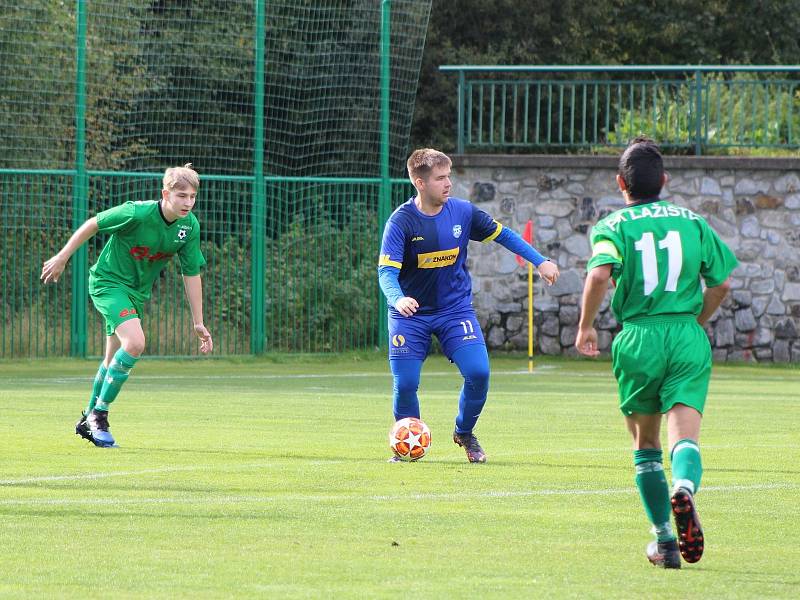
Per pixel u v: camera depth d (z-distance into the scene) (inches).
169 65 2598.4
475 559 628.4
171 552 641.0
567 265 2637.8
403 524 727.7
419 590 555.8
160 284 2449.6
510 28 3745.1
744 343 2583.7
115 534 689.6
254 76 2532.0
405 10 2652.6
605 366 2423.7
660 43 4062.5
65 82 2423.7
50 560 619.5
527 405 1569.9
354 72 2699.3
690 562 570.3
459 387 1860.2
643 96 2645.2
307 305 2536.9
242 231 2586.1
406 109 2672.2
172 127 2667.3
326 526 718.5
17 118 2399.1
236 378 2037.4
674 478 590.9
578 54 3855.8
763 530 717.3
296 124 2699.3
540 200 2645.2
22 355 2353.6
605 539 685.9
